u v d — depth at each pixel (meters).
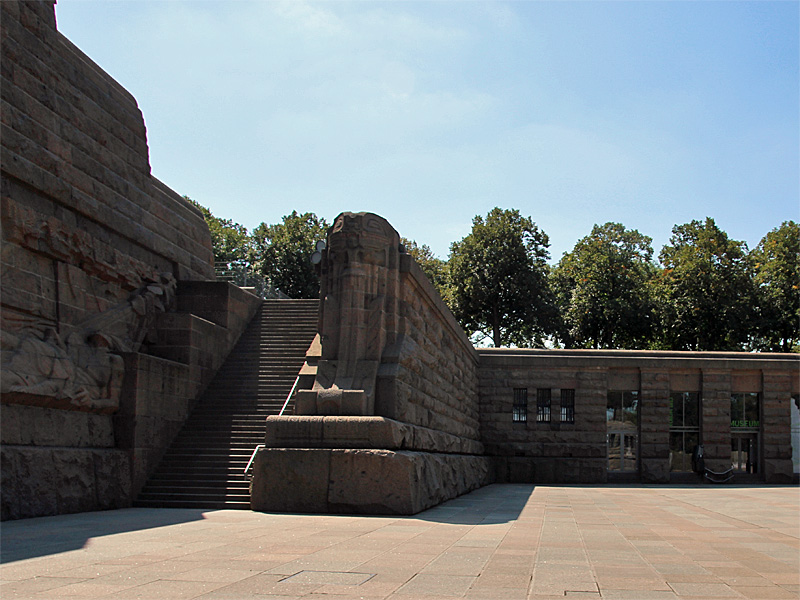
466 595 7.32
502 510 17.91
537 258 55.97
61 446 16.77
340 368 18.34
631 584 8.09
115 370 18.88
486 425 35.53
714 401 35.53
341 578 8.09
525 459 34.97
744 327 51.22
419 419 20.77
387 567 8.87
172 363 21.41
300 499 16.36
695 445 35.69
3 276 16.06
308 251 57.84
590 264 54.97
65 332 18.22
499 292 54.19
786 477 35.06
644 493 26.23
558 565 9.30
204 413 22.73
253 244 62.81
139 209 23.31
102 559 9.33
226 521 14.36
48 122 18.53
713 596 7.51
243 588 7.47
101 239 20.91
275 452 16.61
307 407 17.72
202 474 19.55
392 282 19.36
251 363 25.59
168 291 24.56
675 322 52.44
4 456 14.59
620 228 60.19
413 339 20.69
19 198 17.23
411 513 16.11
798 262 52.12
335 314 18.84
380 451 16.30
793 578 8.65
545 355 35.94
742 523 15.42
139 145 23.83
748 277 52.69
